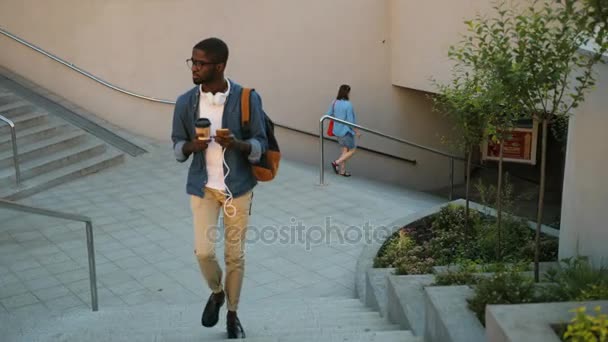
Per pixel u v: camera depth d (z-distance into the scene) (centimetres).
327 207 911
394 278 512
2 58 1156
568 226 587
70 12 1116
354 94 1237
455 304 396
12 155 942
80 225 809
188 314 571
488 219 748
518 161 1369
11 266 693
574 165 572
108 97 1142
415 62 1180
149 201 906
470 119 633
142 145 1115
